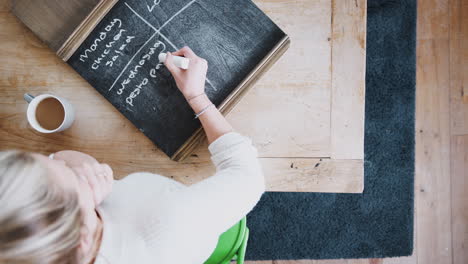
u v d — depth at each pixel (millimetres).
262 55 906
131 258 567
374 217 1683
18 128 927
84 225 485
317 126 923
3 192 399
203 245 646
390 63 1679
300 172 925
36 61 931
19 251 402
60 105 900
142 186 651
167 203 615
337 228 1684
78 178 528
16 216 397
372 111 1687
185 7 901
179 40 903
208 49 906
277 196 1683
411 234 1679
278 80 926
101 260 548
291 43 927
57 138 925
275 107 924
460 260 1681
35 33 889
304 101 924
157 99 902
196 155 922
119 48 898
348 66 922
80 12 877
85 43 892
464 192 1690
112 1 877
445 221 1688
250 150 805
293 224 1681
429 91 1693
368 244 1683
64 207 437
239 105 927
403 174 1685
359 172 923
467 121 1693
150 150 923
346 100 922
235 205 713
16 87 931
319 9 924
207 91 905
